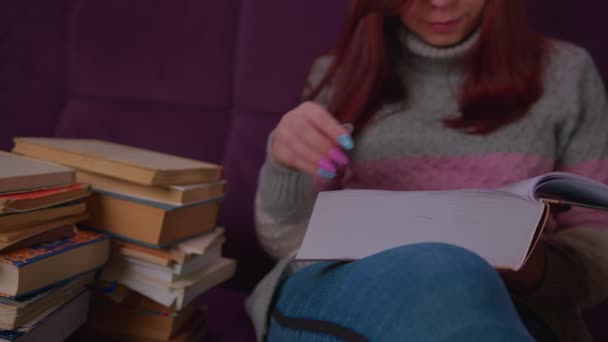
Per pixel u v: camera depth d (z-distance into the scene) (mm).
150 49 1250
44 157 822
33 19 1329
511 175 874
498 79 881
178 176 785
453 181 893
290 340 585
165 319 816
